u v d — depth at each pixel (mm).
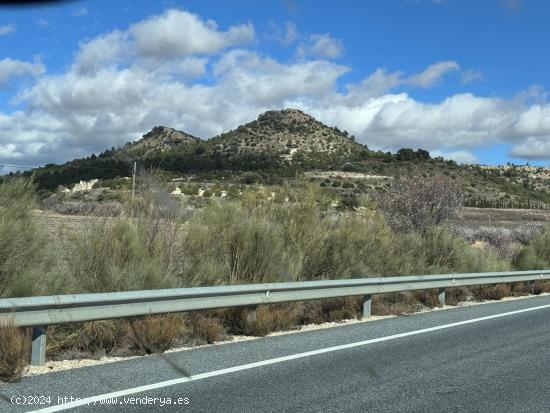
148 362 7898
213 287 9422
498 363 8555
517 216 77125
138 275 9852
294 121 143500
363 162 108875
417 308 14281
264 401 6395
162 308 8719
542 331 11398
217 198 14367
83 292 9414
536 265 24562
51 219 15102
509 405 6566
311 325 11547
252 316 10367
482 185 105188
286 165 95250
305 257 14133
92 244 10164
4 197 9539
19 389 6457
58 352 8188
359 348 9281
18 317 7141
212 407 6129
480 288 17688
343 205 17594
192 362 7984
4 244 8609
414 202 30406
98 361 7926
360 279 12242
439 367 8211
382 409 6277
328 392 6824
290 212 15070
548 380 7672
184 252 11805
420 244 18719
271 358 8367
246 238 12492
